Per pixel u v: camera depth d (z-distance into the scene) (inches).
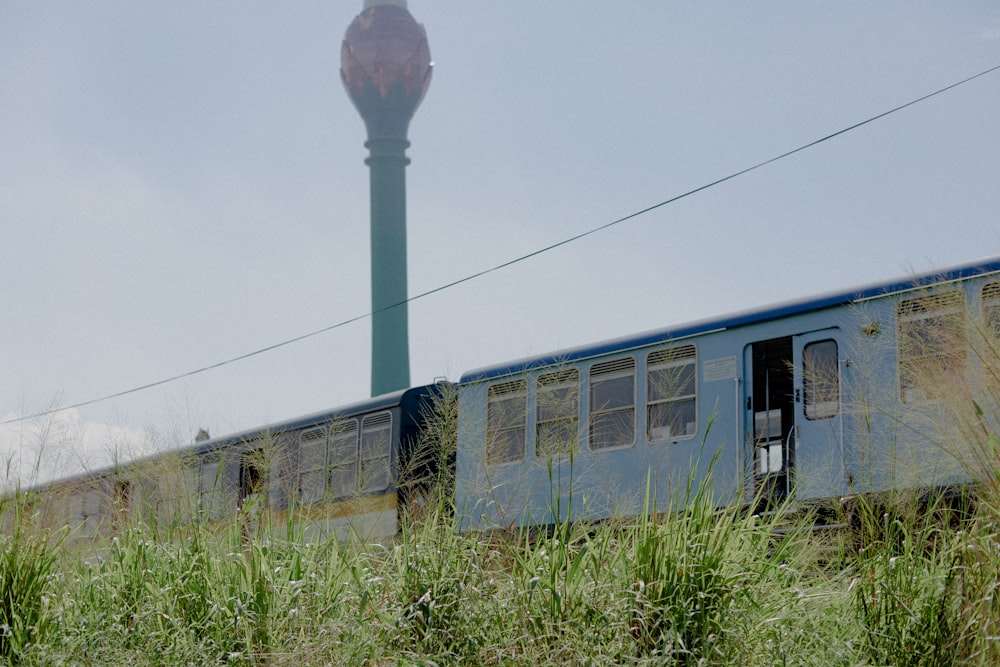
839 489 262.4
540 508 338.6
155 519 285.0
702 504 234.8
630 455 498.0
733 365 478.0
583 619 216.1
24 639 245.8
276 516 293.4
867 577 222.2
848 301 437.4
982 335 215.9
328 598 247.8
